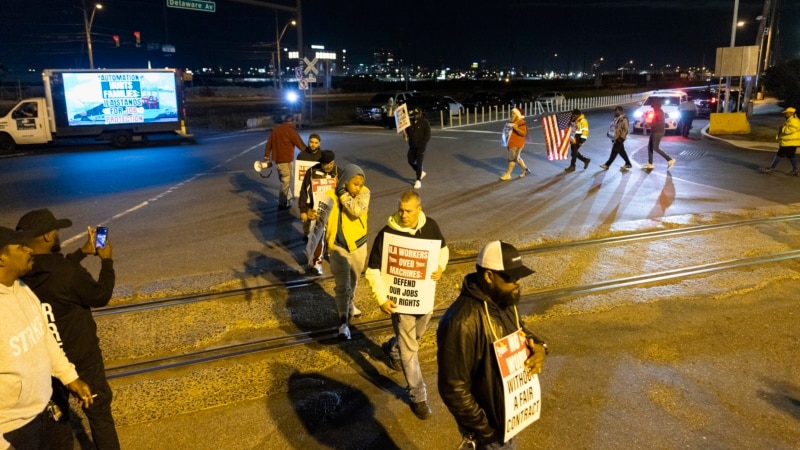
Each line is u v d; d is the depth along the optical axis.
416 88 74.94
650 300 6.72
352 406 4.62
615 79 107.81
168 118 23.67
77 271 3.35
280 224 10.14
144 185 14.02
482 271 2.86
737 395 4.77
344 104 47.91
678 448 4.09
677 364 5.28
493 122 31.16
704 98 32.19
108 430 3.62
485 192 12.66
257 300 6.61
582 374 5.09
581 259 8.03
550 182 13.77
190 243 8.98
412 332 4.40
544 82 94.50
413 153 13.24
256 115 36.56
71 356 3.39
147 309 6.34
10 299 2.77
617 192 12.55
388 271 4.32
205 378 4.95
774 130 24.14
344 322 5.66
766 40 46.78
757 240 8.91
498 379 2.86
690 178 14.23
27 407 2.79
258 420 4.41
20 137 21.55
